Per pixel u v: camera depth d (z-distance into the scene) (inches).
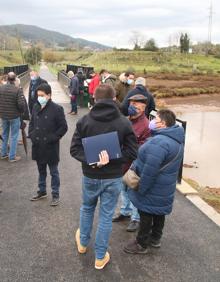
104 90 155.2
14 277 159.0
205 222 216.2
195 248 186.7
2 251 179.9
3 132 331.9
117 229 204.4
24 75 1087.6
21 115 323.9
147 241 178.9
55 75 2062.0
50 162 228.7
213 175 462.0
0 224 208.2
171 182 167.0
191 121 956.6
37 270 164.7
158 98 1486.2
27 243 187.9
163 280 159.5
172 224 212.5
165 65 3848.4
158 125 167.2
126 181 169.2
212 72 2824.8
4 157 337.4
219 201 282.7
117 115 156.4
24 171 303.6
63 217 218.5
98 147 152.2
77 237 184.4
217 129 827.4
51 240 191.5
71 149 161.6
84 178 161.9
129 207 210.7
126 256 177.8
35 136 226.1
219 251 184.4
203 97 1594.5
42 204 236.8
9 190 261.0
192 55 4894.2
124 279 159.5
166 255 179.6
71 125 510.9
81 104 689.0
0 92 315.6
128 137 157.5
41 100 221.9
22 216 219.1
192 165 509.4
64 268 166.7
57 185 233.6
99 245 164.1
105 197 160.2
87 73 804.6
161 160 160.2
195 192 259.8
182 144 168.7
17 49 4948.3
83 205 169.6
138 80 238.4
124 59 4333.2
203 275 163.8
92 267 167.8
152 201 168.1
